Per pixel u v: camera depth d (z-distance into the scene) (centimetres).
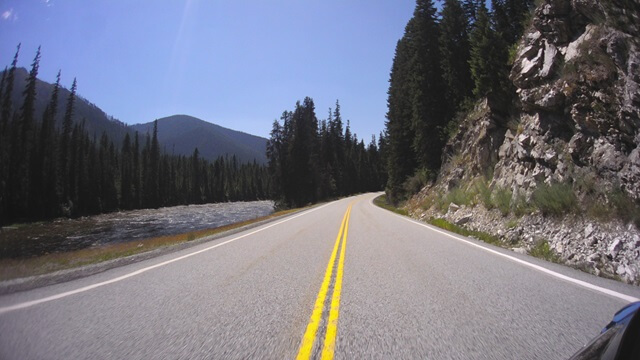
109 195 7531
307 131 7506
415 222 1883
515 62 1573
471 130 2417
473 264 752
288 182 7194
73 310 470
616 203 834
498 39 1908
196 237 1536
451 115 3155
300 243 1120
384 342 356
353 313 447
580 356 218
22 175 5475
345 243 1103
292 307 476
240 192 13025
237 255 912
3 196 5156
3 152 5306
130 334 383
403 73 4481
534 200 1152
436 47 3303
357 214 2609
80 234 3462
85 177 6869
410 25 4231
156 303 500
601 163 937
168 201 9844
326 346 348
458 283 592
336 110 10175
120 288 588
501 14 2609
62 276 686
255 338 370
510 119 1811
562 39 1277
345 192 10106
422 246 1018
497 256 849
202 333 385
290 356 327
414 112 3419
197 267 762
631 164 834
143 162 9450
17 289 590
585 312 439
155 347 348
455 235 1288
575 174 1029
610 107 948
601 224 845
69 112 6962
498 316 429
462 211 1773
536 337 363
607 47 971
